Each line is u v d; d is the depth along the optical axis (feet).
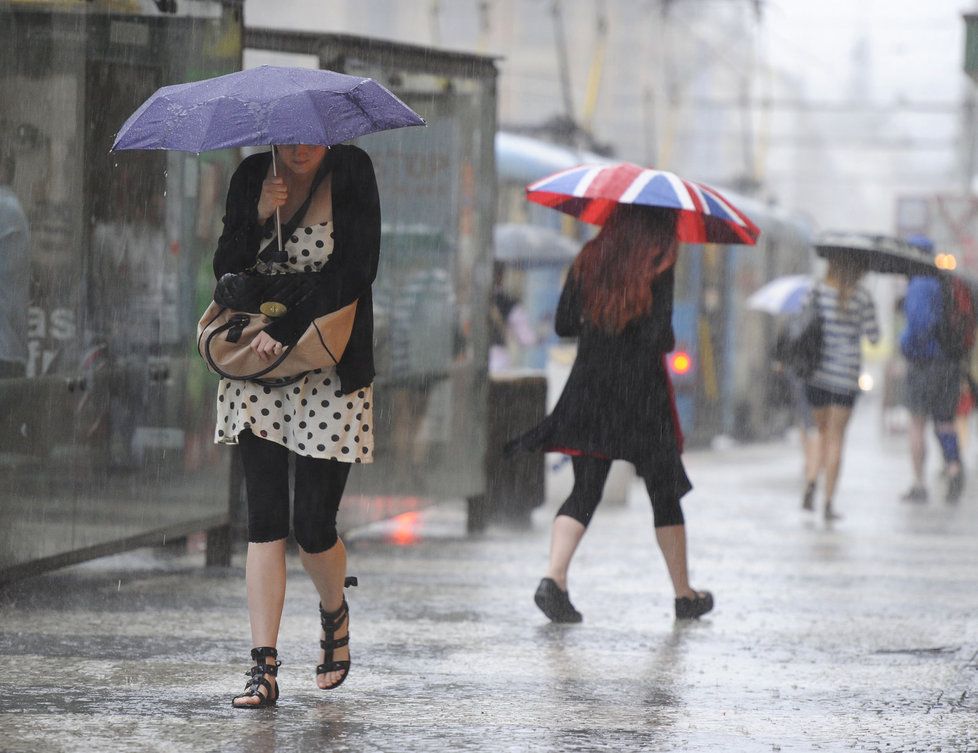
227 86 43.93
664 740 42.24
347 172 44.06
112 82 64.18
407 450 83.61
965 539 93.86
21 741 40.40
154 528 67.26
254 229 43.98
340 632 46.01
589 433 61.36
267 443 44.21
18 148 58.49
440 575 72.79
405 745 40.83
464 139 88.58
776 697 48.26
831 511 104.73
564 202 68.23
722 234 67.46
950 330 118.11
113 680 48.01
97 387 63.21
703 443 195.31
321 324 42.63
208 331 43.27
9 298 57.67
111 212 64.13
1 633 55.42
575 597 67.36
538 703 46.32
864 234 107.96
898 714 46.32
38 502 59.57
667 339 62.08
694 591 62.69
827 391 105.09
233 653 52.54
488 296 90.94
